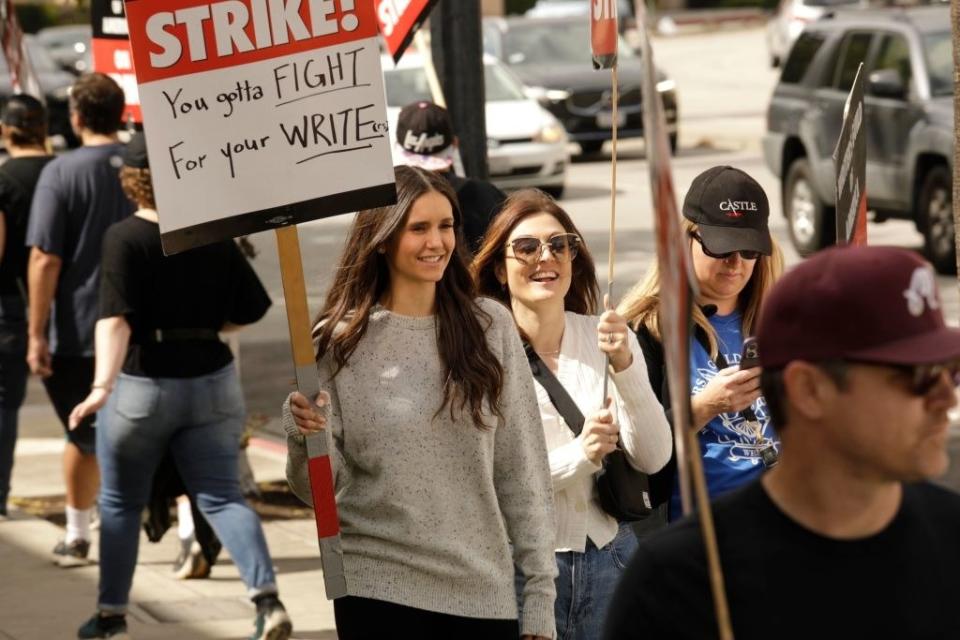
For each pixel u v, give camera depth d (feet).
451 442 42.57
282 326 143.54
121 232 62.13
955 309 132.67
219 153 44.96
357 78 44.78
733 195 47.57
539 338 48.34
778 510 26.40
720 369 48.42
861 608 25.90
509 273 48.19
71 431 78.13
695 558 26.22
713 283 47.93
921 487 27.43
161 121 44.88
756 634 25.84
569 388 47.75
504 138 204.54
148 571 79.20
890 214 155.94
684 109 324.60
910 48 153.17
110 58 86.28
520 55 249.55
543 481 44.21
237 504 64.23
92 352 77.36
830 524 26.14
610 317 45.60
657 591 26.35
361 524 42.88
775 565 26.00
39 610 71.10
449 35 78.33
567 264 48.06
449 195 43.19
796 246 169.58
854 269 25.48
